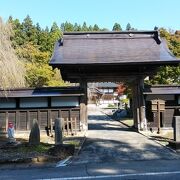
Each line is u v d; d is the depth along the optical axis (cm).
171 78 3641
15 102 2441
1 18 1998
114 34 2708
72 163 1346
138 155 1486
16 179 1098
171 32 4219
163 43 2627
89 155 1511
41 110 2428
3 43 1959
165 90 2477
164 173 1129
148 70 2483
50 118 2423
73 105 2445
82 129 2419
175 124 1650
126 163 1318
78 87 2452
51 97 2442
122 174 1128
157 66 2431
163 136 2175
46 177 1116
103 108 7994
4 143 1811
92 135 2308
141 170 1184
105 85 9994
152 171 1164
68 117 2434
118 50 2545
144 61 2322
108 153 1551
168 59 2350
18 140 1998
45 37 6094
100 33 2698
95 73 2473
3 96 2383
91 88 9112
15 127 2423
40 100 2447
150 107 2473
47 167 1291
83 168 1244
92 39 2675
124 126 3134
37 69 3984
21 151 1552
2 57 1923
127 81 2622
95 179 1074
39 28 7588
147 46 2594
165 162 1327
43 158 1404
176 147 1606
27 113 2430
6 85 1967
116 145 1795
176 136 1644
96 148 1703
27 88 2438
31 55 4112
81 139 2066
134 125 2717
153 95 2491
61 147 1511
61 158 1437
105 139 2059
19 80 2016
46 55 4359
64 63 2291
